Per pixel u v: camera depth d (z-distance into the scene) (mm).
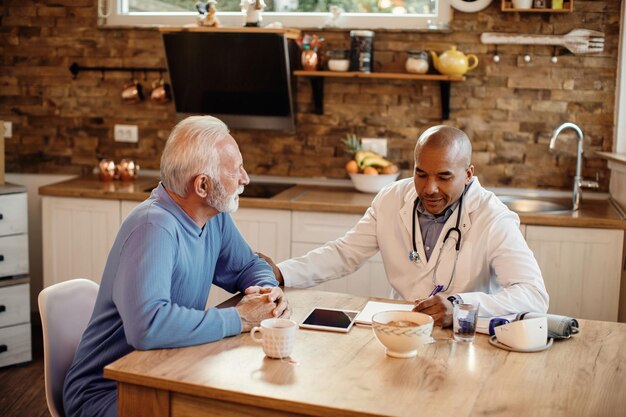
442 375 1673
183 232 2004
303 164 4090
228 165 2006
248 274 2312
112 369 1658
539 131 3826
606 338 1964
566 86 3768
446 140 2258
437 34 3848
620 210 3420
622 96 3693
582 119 3777
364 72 3787
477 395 1568
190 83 3953
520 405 1526
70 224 3787
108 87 4238
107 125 4277
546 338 1875
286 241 3566
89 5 4184
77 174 4344
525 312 2072
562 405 1533
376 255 3467
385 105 3955
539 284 2221
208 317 1872
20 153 4383
